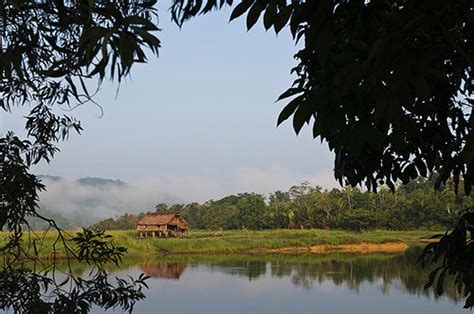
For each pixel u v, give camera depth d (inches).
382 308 650.2
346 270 1072.2
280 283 890.1
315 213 2554.1
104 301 133.6
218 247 1724.9
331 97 53.9
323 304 694.5
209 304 693.3
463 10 49.9
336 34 59.5
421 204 2202.3
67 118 147.9
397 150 63.7
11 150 131.0
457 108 101.2
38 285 126.3
